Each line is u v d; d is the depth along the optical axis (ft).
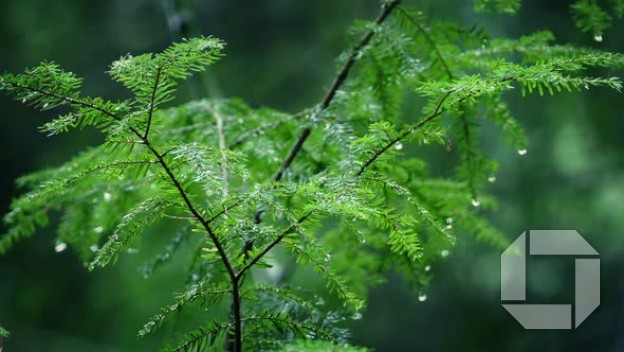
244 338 4.04
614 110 9.07
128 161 3.82
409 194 3.98
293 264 5.03
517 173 9.80
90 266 3.82
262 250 3.89
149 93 3.80
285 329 4.10
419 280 4.64
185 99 9.43
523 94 3.89
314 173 4.57
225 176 4.44
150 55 3.74
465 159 4.66
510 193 9.88
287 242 3.89
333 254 4.76
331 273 3.91
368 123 4.54
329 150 4.60
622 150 9.25
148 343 9.73
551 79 3.84
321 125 4.61
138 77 3.77
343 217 3.91
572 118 9.26
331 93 4.65
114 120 3.81
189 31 5.84
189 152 3.81
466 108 4.62
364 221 4.65
